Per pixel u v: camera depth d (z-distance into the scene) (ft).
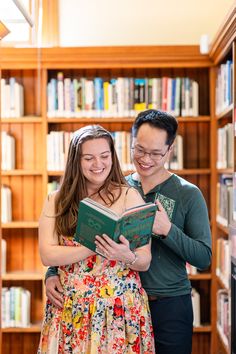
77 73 14.03
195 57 13.03
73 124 14.06
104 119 13.38
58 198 6.70
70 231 6.56
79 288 6.53
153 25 14.40
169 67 13.42
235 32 9.75
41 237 6.70
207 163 14.06
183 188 7.27
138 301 6.64
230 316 9.80
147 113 7.04
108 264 6.52
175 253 7.16
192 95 13.41
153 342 6.82
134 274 6.68
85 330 6.43
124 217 5.83
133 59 13.01
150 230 6.34
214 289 13.25
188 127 14.07
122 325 6.47
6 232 14.10
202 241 7.03
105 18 14.40
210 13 14.34
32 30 11.33
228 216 11.68
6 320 13.39
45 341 6.93
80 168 6.58
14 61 13.08
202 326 13.34
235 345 9.56
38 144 14.07
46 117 13.41
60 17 14.34
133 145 7.16
